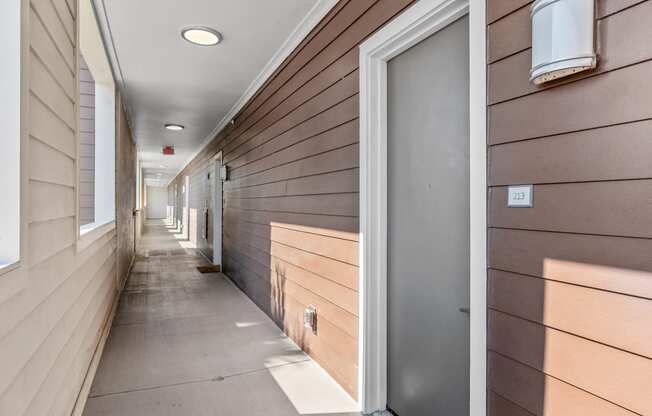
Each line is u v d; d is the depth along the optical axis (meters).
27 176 1.23
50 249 1.56
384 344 2.21
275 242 3.71
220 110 5.34
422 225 1.91
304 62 2.98
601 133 1.02
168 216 24.09
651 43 0.92
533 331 1.20
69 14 1.89
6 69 1.16
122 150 4.98
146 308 4.35
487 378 1.35
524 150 1.22
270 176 3.82
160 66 3.65
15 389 1.18
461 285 1.67
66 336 1.86
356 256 2.27
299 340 3.15
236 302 4.60
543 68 1.09
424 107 1.89
